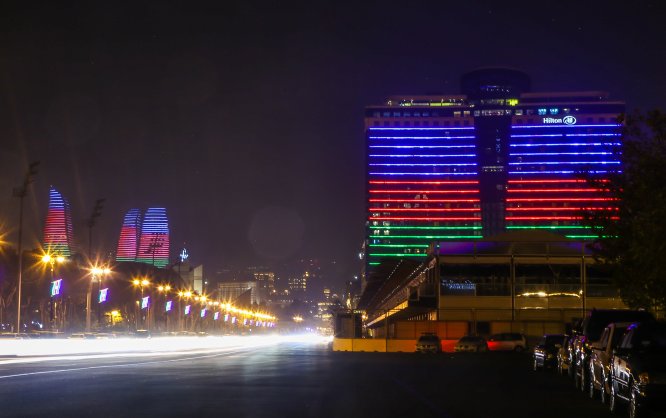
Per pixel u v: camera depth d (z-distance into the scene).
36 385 24.22
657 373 15.37
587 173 30.69
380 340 71.25
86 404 18.39
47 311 123.88
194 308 174.25
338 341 72.44
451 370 37.06
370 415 16.73
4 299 115.75
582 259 69.88
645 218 24.69
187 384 25.09
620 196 29.19
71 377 28.17
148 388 23.28
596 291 69.38
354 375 31.73
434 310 73.50
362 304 160.62
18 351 47.38
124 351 60.97
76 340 53.62
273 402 19.39
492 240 76.06
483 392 23.59
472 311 70.06
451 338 69.81
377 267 92.75
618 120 29.06
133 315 155.00
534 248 70.50
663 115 27.95
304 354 60.59
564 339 33.03
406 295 95.50
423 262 76.81
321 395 21.62
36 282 125.31
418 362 46.41
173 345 73.94
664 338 17.44
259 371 33.62
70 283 138.62
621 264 29.17
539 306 69.62
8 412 16.61
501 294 70.06
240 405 18.55
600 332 24.38
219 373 31.45
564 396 22.47
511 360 50.81
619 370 17.17
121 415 16.19
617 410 17.64
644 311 24.72
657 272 24.38
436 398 21.23
